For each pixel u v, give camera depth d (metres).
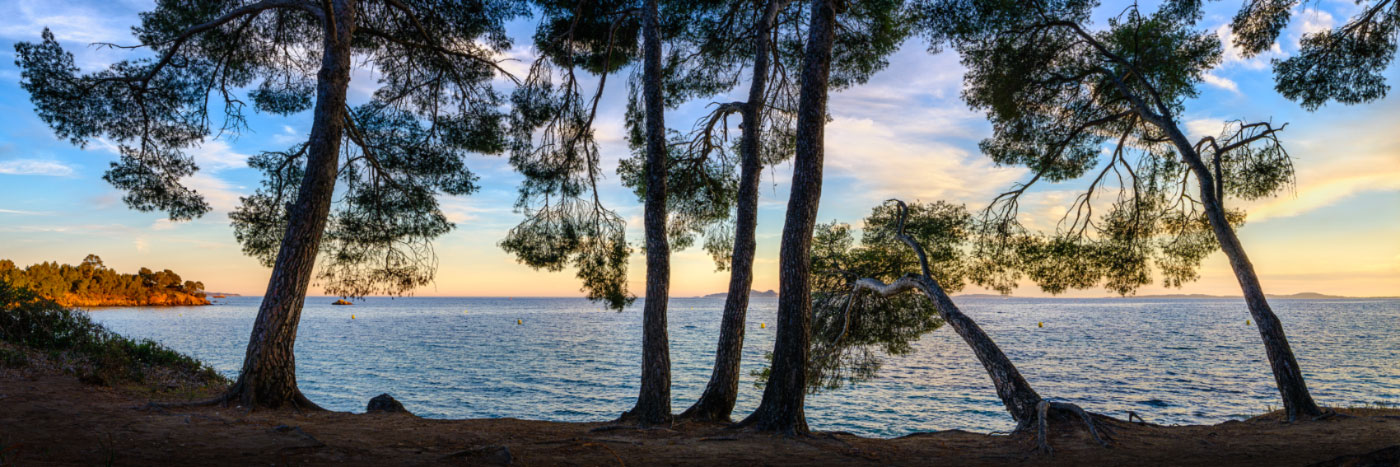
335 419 8.74
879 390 29.02
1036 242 14.20
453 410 23.39
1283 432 9.48
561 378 33.16
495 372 35.34
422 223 13.51
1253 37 10.77
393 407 10.24
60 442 5.80
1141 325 98.94
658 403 9.99
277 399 9.40
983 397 27.12
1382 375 33.56
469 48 13.15
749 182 10.76
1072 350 51.69
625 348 52.88
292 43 12.99
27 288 12.47
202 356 40.19
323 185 10.11
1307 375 33.84
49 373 9.99
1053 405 9.59
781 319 8.95
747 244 10.62
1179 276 14.02
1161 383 31.72
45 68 11.04
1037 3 12.59
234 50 12.71
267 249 12.61
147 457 5.60
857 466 7.09
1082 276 14.25
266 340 9.48
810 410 23.95
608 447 7.54
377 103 13.27
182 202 12.43
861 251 15.04
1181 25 12.40
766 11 11.41
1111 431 9.38
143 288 158.00
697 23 12.94
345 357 42.75
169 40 11.43
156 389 10.27
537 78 12.92
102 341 12.71
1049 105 13.75
